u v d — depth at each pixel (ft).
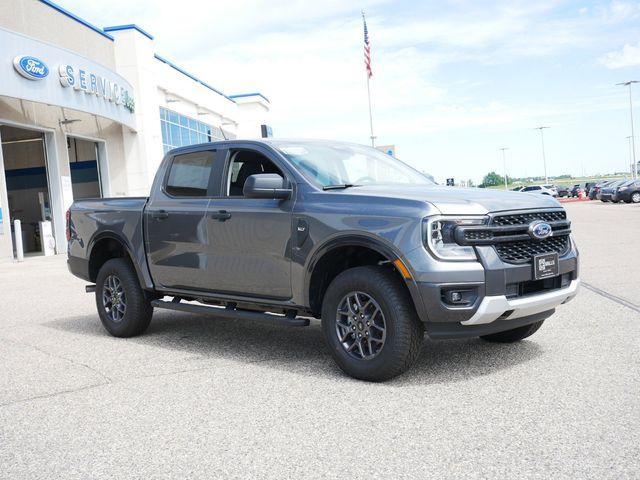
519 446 10.67
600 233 55.98
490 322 14.25
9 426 12.93
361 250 15.87
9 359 18.95
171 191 20.17
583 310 22.52
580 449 10.42
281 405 13.48
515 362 16.01
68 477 10.33
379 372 14.56
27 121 71.97
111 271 21.56
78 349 19.99
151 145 100.01
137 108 96.84
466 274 13.70
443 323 14.02
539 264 14.66
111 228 21.57
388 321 14.32
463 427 11.68
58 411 13.75
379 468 10.09
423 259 13.75
